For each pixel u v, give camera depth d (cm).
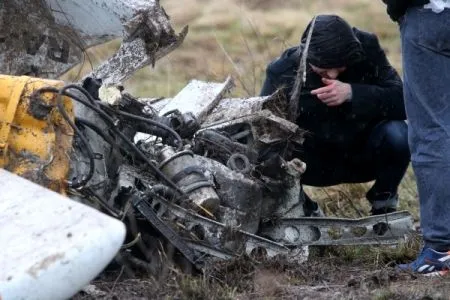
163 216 1399
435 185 1390
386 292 1286
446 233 1396
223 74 2364
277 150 1528
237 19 3578
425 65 1395
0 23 1561
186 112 1511
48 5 1564
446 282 1350
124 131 1426
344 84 1588
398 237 1561
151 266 1381
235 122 1520
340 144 1655
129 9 1506
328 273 1448
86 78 1450
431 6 1387
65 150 1315
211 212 1420
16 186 1182
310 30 1580
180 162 1416
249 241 1441
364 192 1953
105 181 1392
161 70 2964
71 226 1085
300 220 1523
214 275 1366
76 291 1072
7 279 1041
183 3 3816
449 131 1388
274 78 1625
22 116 1284
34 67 1600
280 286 1333
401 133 1642
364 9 4075
